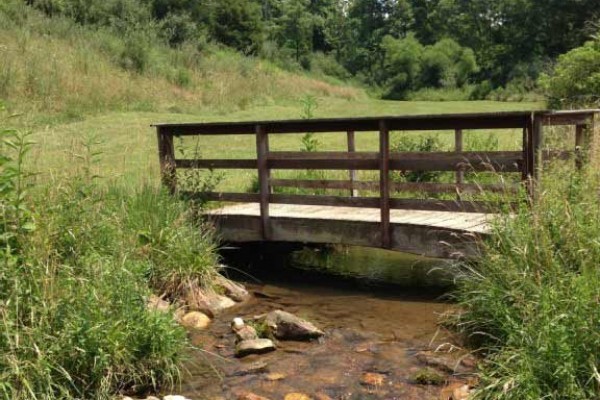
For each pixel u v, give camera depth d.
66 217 4.85
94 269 4.59
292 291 6.57
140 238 5.96
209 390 4.32
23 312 4.09
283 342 5.12
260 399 4.14
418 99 44.84
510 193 5.66
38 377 3.76
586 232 4.41
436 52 48.06
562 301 3.94
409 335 5.15
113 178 7.25
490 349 4.40
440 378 4.31
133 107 18.08
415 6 65.56
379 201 6.46
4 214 4.28
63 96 16.62
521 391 3.61
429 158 6.10
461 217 6.74
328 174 9.92
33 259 4.32
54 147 7.23
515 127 5.61
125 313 4.43
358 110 26.06
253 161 7.27
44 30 21.80
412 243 6.28
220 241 7.55
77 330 4.05
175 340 4.64
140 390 4.29
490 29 52.84
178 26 32.31
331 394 4.22
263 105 22.83
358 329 5.36
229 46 40.31
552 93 13.92
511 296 4.44
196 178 7.75
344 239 6.76
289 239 7.12
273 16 61.50
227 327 5.52
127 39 23.30
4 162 4.41
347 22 67.81
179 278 6.01
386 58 53.84
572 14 41.59
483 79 47.69
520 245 4.65
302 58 52.59
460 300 5.30
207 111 19.81
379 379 4.40
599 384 3.49
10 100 15.05
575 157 5.58
